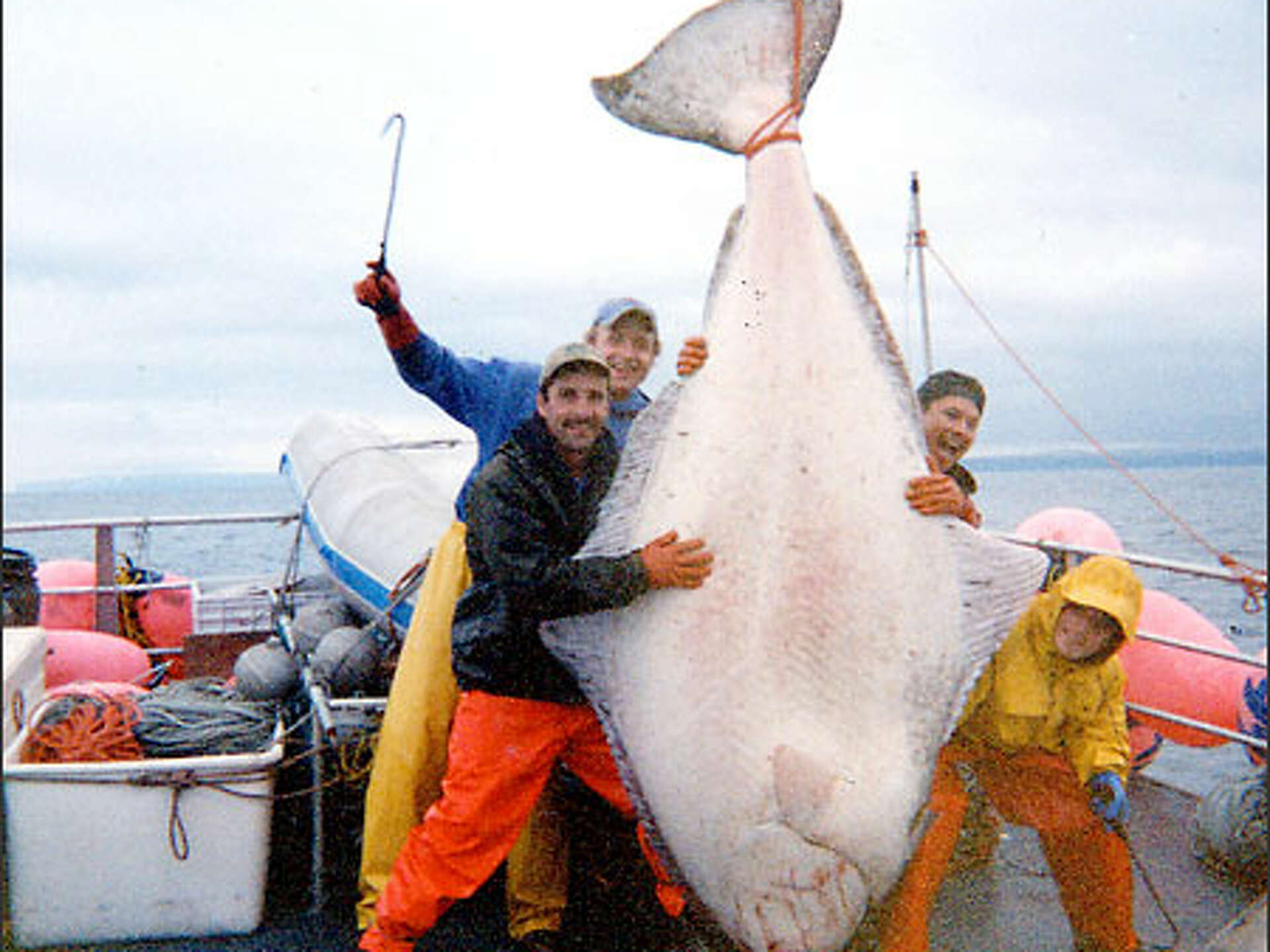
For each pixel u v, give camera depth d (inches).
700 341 82.7
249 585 192.2
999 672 101.0
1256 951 81.4
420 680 105.7
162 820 107.0
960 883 104.1
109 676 160.9
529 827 106.0
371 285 104.7
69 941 106.0
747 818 80.5
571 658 86.3
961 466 107.0
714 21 81.1
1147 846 125.5
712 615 81.1
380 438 167.9
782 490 81.1
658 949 105.0
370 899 107.3
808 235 80.6
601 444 95.8
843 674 81.1
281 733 117.6
